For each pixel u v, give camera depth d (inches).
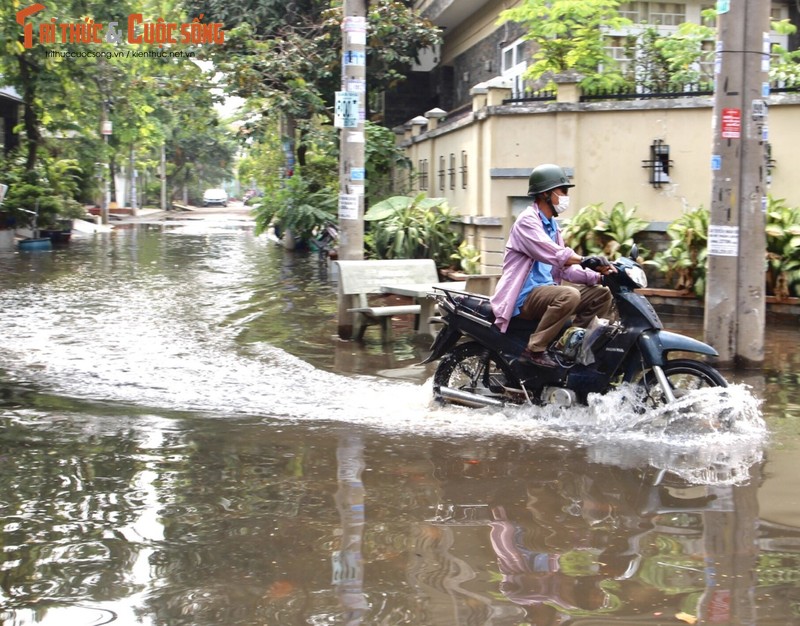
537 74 617.0
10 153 1214.3
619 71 584.4
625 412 255.3
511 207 531.8
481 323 271.9
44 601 143.3
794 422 259.6
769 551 163.6
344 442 239.6
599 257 252.8
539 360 264.1
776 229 421.7
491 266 536.1
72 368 336.2
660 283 481.1
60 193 1186.0
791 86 479.5
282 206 799.1
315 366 346.0
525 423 260.5
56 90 1072.2
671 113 480.4
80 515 182.9
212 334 415.2
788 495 195.2
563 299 256.8
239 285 610.2
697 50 578.9
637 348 254.7
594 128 500.1
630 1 649.0
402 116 1041.5
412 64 975.6
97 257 838.5
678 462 221.0
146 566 157.0
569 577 152.6
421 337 408.8
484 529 175.3
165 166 2501.2
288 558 160.9
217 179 3144.7
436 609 140.6
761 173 325.7
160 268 730.8
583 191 505.4
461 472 213.0
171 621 136.3
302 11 893.2
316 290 582.6
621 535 171.9
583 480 207.0
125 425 255.9
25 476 208.5
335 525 177.6
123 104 1208.2
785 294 420.5
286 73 784.3
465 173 598.9
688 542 168.1
